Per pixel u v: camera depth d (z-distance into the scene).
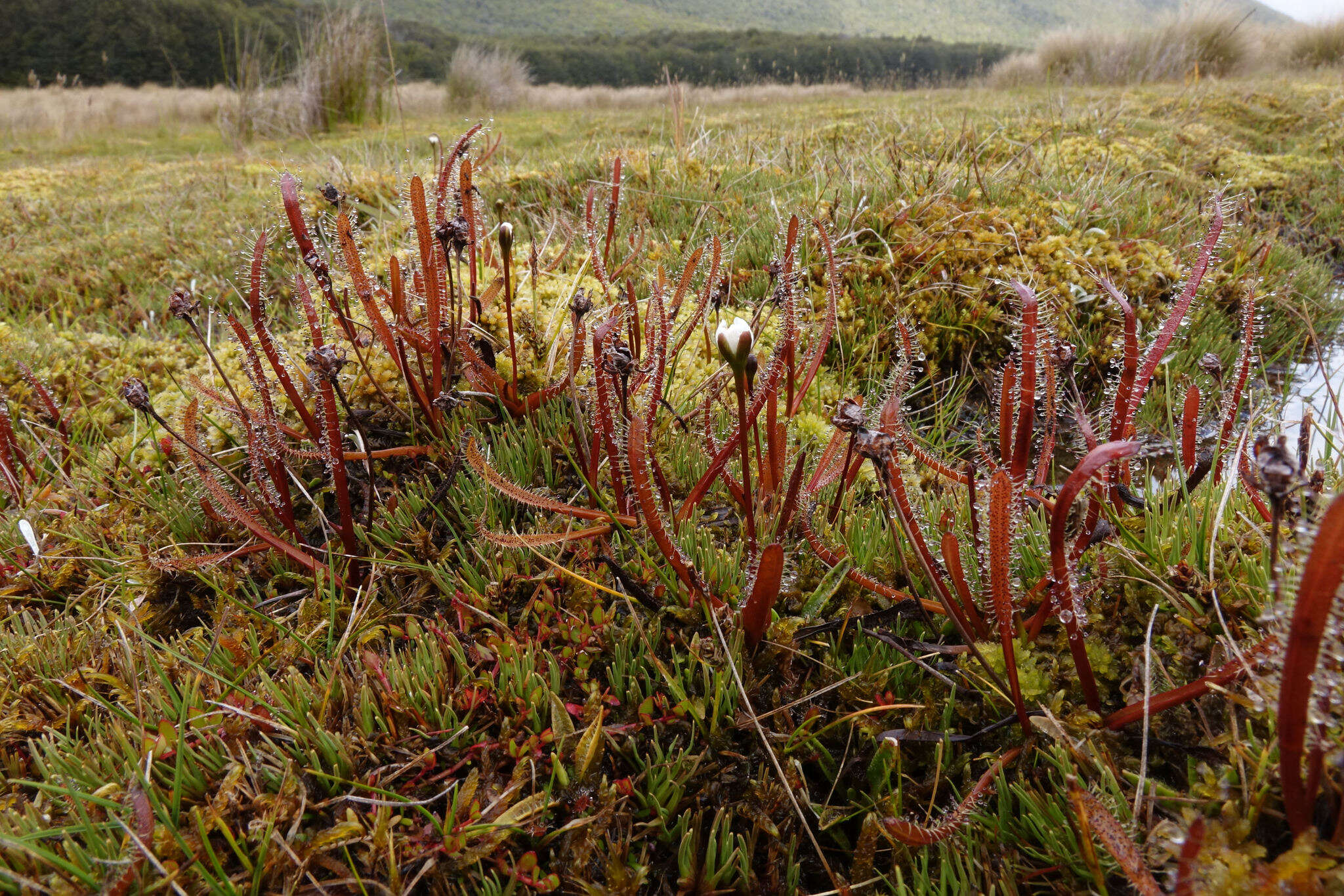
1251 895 0.12
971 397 0.31
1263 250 0.38
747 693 0.17
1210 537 0.18
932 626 0.18
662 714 0.17
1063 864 0.14
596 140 0.75
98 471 0.24
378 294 0.22
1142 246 0.36
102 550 0.22
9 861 0.15
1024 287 0.15
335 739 0.16
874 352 0.30
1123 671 0.17
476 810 0.15
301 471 0.23
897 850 0.15
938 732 0.16
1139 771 0.15
